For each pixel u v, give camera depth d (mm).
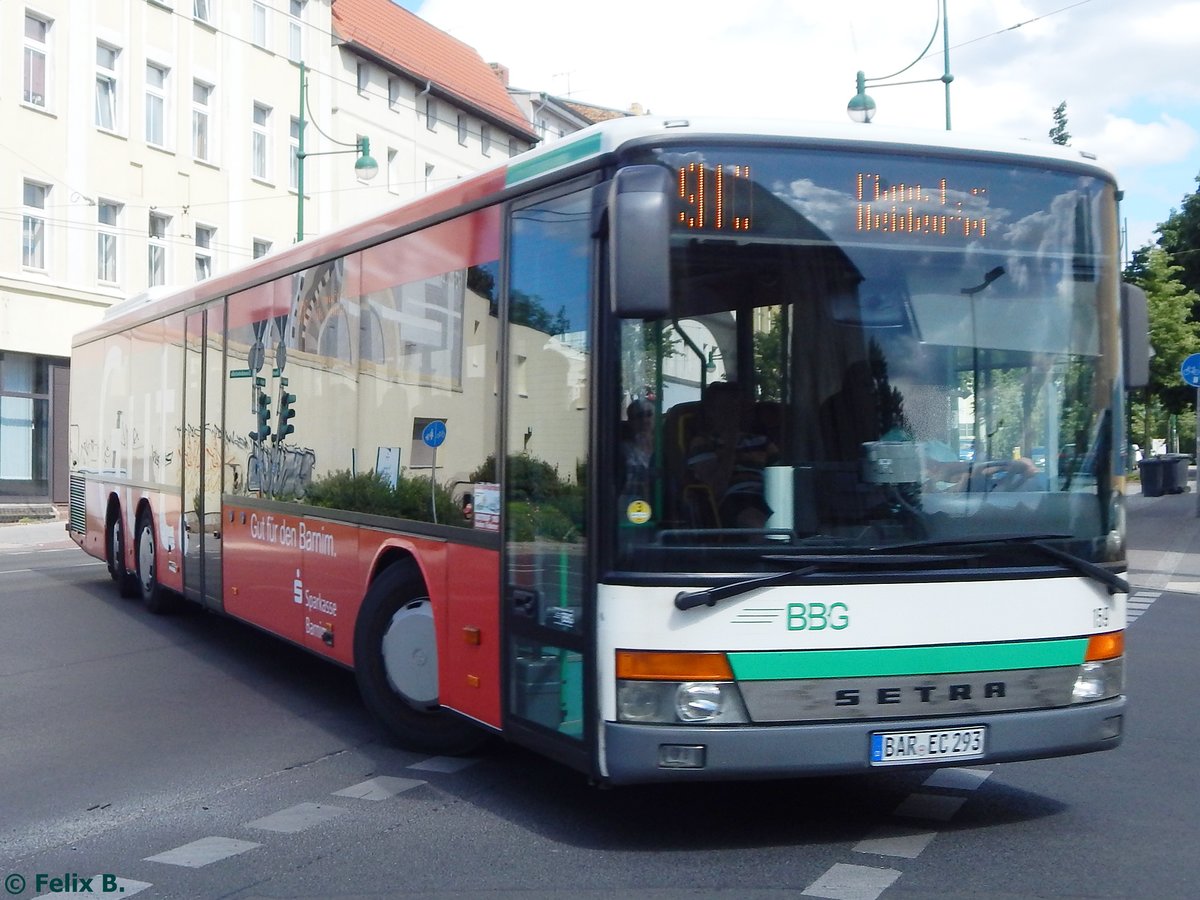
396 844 6023
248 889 5434
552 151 6195
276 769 7520
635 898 5211
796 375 5594
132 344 14586
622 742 5430
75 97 32469
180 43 36125
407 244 7730
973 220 5871
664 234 5090
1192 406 40688
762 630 5414
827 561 5461
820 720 5453
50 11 31719
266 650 11914
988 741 5629
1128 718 8820
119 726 8703
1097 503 5938
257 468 10305
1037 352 5906
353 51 44469
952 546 5621
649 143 5594
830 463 5570
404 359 7699
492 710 6551
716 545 5445
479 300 6824
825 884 5352
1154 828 6172
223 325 11250
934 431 5703
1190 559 20922
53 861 5867
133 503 14477
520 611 6262
